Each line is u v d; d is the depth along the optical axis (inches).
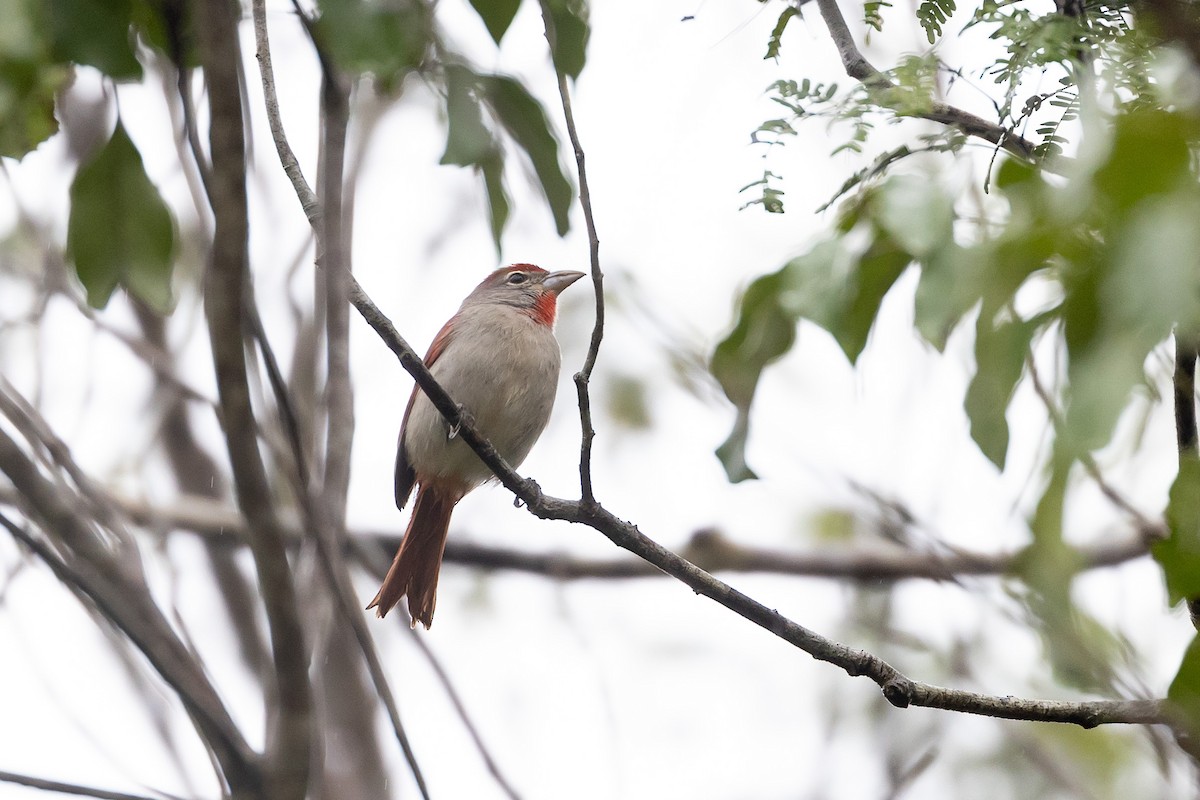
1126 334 159.0
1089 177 155.9
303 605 285.4
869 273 249.3
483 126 308.8
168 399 446.3
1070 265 174.9
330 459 285.3
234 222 253.6
